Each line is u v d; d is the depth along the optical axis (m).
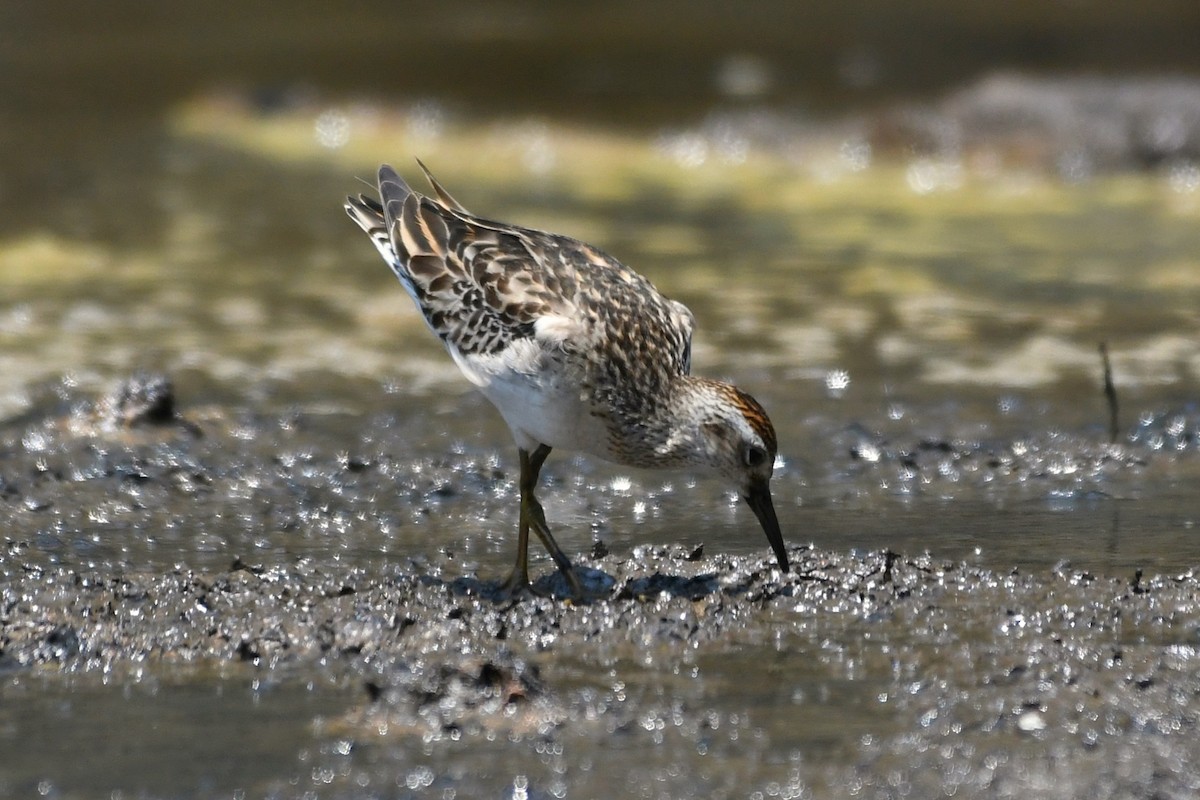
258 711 7.70
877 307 16.92
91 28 30.92
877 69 27.00
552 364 9.54
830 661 8.25
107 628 8.70
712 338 15.69
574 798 6.77
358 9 31.88
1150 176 23.52
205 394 13.93
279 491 11.52
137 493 11.38
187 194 22.19
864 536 10.41
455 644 8.54
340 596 9.20
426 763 7.10
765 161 24.50
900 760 7.07
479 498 11.45
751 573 9.50
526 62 28.22
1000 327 16.19
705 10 30.92
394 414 13.50
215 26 31.02
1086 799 6.71
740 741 7.29
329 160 24.61
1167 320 16.36
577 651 8.45
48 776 7.03
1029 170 23.70
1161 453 12.26
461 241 10.35
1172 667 8.06
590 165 24.36
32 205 21.27
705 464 9.73
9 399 13.59
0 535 10.45
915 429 12.95
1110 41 27.33
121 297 17.16
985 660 8.22
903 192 22.98
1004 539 10.28
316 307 16.98
